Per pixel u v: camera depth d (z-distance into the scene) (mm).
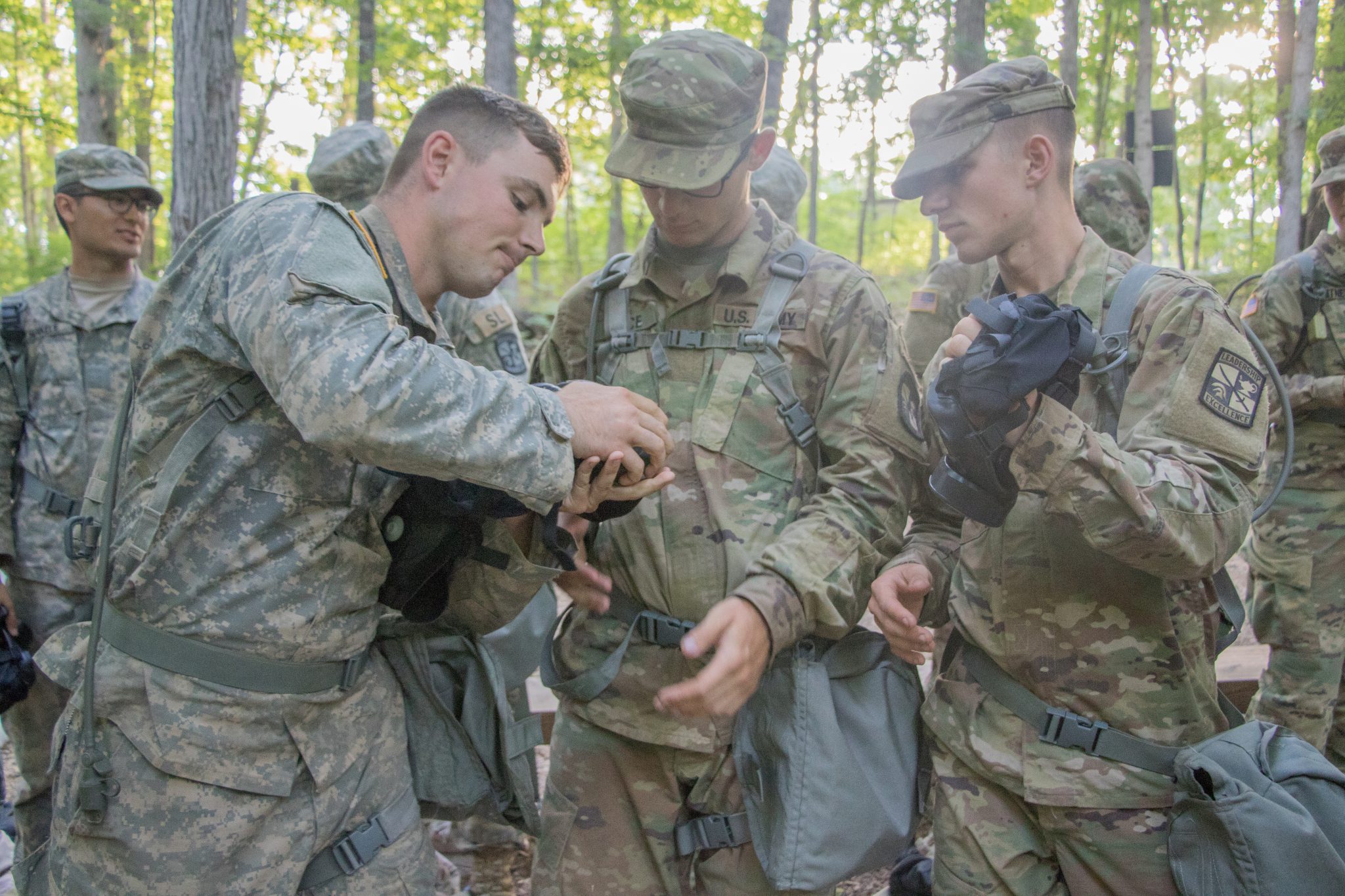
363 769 1634
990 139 1725
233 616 1464
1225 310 1617
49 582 2988
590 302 2070
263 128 13727
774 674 1788
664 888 1917
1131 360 1650
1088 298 1714
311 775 1556
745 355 1840
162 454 1484
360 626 1592
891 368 1800
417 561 1570
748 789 1774
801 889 1658
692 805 1892
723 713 1512
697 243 1861
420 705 1817
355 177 3156
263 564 1475
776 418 1830
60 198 2994
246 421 1460
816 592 1619
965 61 7531
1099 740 1639
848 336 1806
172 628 1468
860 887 2998
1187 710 1655
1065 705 1679
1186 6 13984
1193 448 1524
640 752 1902
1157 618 1634
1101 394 1678
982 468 1423
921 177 1772
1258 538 3273
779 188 3498
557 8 11102
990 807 1746
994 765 1707
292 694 1506
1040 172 1742
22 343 3008
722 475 1821
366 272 1390
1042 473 1413
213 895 1476
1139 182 3262
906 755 1839
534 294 13758
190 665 1456
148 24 11727
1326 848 1458
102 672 1486
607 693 1884
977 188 1744
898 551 1893
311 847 1559
